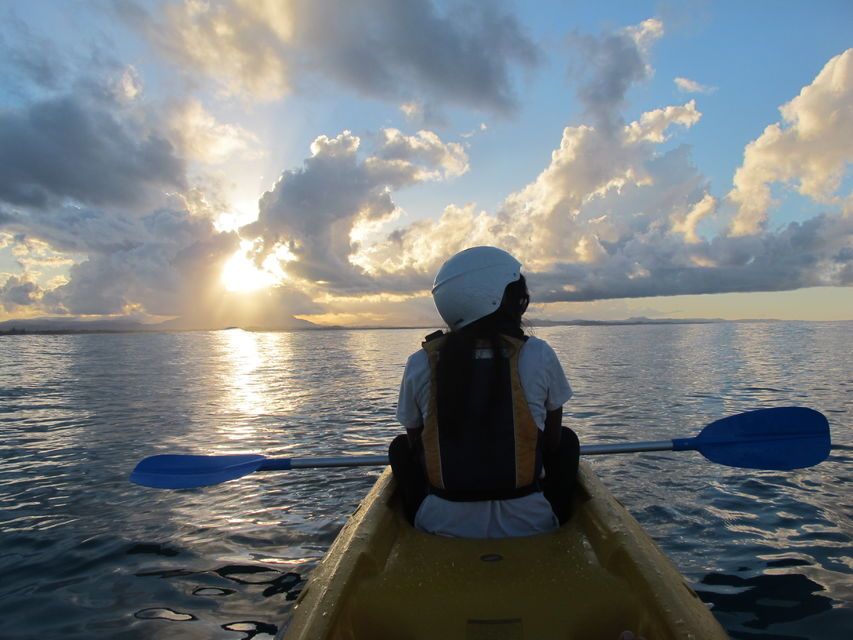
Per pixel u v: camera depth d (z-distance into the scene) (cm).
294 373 1912
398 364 2362
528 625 180
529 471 217
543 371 213
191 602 320
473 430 213
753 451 358
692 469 556
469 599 188
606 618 186
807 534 396
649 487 500
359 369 2083
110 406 1110
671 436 731
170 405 1116
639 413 909
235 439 769
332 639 172
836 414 875
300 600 192
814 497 473
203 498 498
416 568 203
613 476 534
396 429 823
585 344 3541
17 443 755
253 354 3428
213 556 379
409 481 262
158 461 385
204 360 2777
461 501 220
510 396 211
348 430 823
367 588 196
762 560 355
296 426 862
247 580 346
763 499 468
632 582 193
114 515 460
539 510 222
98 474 589
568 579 195
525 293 227
